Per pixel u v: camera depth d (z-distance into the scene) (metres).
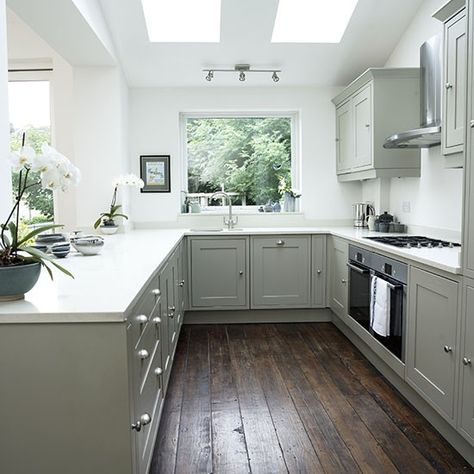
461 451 2.09
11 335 1.36
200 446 2.17
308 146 4.66
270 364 3.23
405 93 3.66
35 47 4.46
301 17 3.98
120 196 4.12
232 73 4.34
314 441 2.21
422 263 2.34
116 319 1.35
